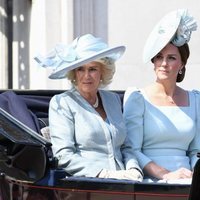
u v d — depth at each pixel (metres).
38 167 14.28
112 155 16.02
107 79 16.62
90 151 15.92
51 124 16.05
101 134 16.02
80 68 16.22
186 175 15.92
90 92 16.27
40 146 14.18
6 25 29.64
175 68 17.14
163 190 13.70
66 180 14.22
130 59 28.56
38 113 17.58
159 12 28.59
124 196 13.88
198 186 12.96
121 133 16.41
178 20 16.89
